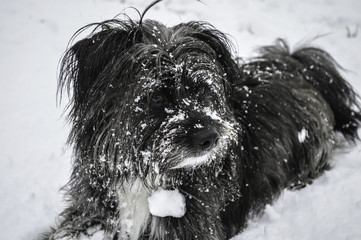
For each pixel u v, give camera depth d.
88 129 0.87
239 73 0.98
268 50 1.18
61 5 1.65
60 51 1.40
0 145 1.12
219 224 0.95
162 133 0.85
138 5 1.63
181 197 0.90
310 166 1.09
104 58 0.86
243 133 0.99
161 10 1.59
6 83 1.29
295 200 1.02
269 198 1.04
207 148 0.85
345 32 1.50
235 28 1.51
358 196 1.00
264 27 1.51
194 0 1.68
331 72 1.16
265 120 1.03
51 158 1.10
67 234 0.94
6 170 1.07
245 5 1.66
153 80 0.84
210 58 0.90
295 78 1.11
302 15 1.60
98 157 0.87
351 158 1.11
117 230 0.92
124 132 0.85
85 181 0.91
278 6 1.66
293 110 1.07
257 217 1.02
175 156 0.85
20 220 0.98
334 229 0.94
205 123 0.85
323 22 1.56
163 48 0.88
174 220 0.91
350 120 1.15
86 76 0.86
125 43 0.86
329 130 1.12
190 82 0.86
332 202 1.00
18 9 1.62
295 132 1.06
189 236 0.91
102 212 0.92
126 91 0.84
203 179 0.91
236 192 0.96
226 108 0.91
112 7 1.62
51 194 1.03
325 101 1.13
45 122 1.19
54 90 1.27
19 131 1.16
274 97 1.05
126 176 0.88
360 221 0.95
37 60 1.37
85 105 0.86
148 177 0.88
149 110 0.85
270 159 1.03
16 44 1.43
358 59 1.35
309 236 0.94
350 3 1.67
